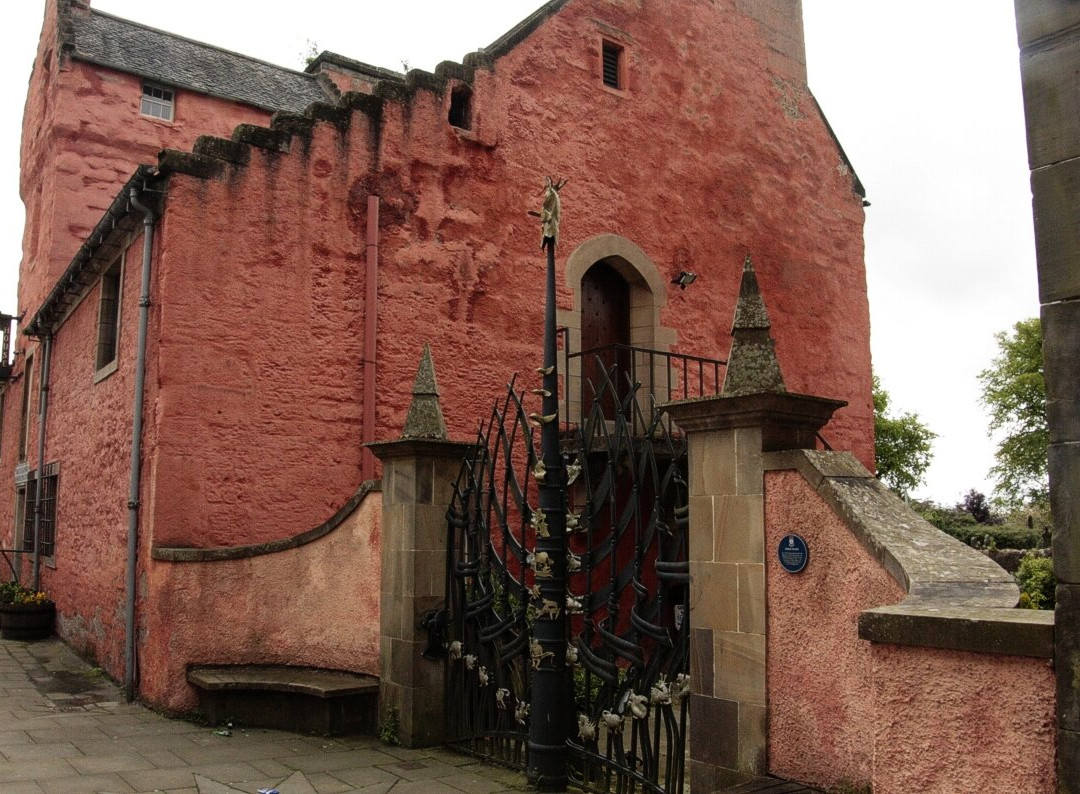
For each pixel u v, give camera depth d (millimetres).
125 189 8891
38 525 14039
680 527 5074
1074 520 2811
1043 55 3055
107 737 6926
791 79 14625
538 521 5828
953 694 3053
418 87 10305
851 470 4402
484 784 5762
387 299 9805
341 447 9234
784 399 4535
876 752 3264
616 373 12039
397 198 10016
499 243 10766
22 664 10242
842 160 15180
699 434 4871
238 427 8633
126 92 15242
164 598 7828
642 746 5125
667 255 12414
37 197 16734
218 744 6797
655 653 5152
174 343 8375
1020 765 2867
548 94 11477
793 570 4312
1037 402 35156
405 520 6992
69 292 12344
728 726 4551
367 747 6746
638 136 12336
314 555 7871
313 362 9172
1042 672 2844
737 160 13516
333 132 9609
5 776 5723
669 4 13062
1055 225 2969
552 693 5664
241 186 8906
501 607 6609
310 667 7742
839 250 14789
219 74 16516
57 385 13711
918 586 3572
